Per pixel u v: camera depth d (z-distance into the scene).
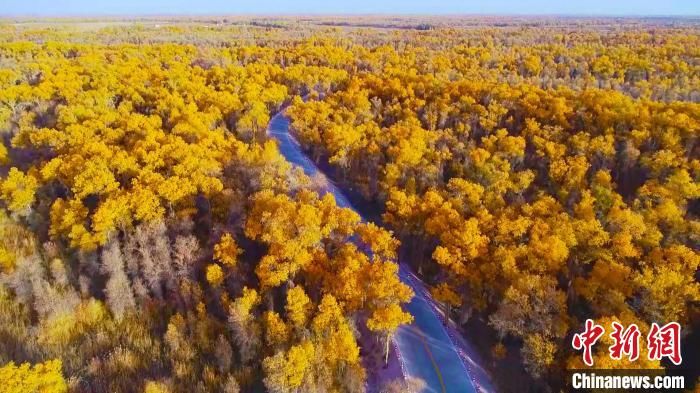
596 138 93.94
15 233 77.88
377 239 66.56
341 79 155.00
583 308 63.34
